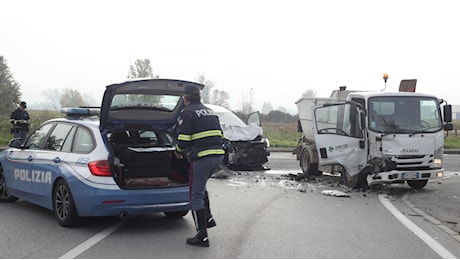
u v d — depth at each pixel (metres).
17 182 8.53
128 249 6.22
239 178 13.54
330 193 10.98
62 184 7.22
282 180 13.28
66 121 7.98
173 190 7.09
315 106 12.80
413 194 11.30
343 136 12.05
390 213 8.92
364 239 6.93
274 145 25.25
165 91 7.35
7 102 44.16
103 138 7.14
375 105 11.50
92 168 6.85
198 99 6.62
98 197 6.76
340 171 12.41
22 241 6.53
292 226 7.66
